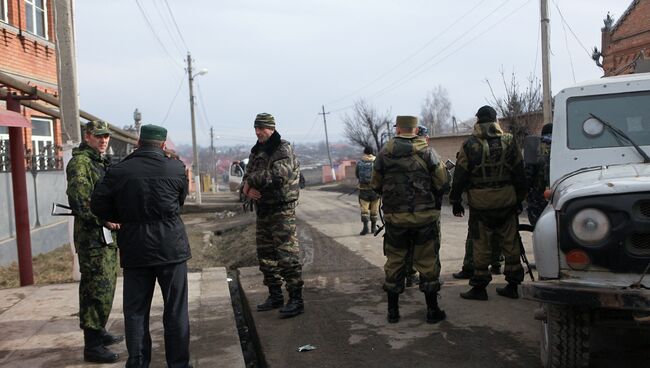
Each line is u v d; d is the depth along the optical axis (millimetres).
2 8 12445
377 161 5148
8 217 10516
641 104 4473
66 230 13398
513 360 4281
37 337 5332
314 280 7371
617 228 3314
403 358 4438
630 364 4121
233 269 9844
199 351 4812
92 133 4719
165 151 4293
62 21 7781
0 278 8828
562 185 3996
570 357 3541
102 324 4637
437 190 5020
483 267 5797
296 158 5680
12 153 7797
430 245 5059
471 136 5527
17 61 12984
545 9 17234
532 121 22516
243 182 5645
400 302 6012
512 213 5664
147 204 3990
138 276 4051
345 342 4875
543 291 3346
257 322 5566
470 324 5152
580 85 4652
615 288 3223
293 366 4395
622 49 20516
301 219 16016
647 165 4004
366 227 11391
